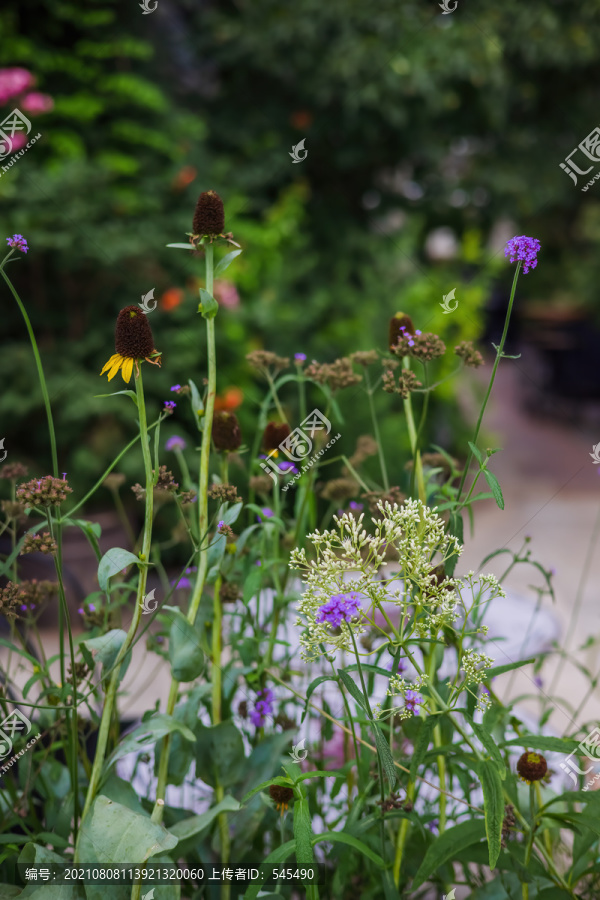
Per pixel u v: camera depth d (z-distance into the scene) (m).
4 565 1.08
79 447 3.90
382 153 5.81
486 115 5.73
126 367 1.01
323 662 1.45
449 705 0.99
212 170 5.14
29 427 3.99
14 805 1.19
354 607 0.91
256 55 5.46
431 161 5.96
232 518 1.13
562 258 7.71
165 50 5.44
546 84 5.90
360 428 3.54
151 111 4.92
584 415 6.98
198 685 1.28
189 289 4.12
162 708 1.93
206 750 1.20
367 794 1.15
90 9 4.84
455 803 1.39
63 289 4.26
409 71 5.30
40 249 3.99
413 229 5.52
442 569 1.06
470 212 6.16
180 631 1.11
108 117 4.84
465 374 4.73
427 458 1.43
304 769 1.27
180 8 5.50
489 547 2.87
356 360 1.36
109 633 1.08
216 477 1.29
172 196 4.79
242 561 1.36
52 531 1.06
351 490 1.37
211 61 5.62
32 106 4.05
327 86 5.46
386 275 5.32
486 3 5.46
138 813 0.99
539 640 2.15
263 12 5.46
